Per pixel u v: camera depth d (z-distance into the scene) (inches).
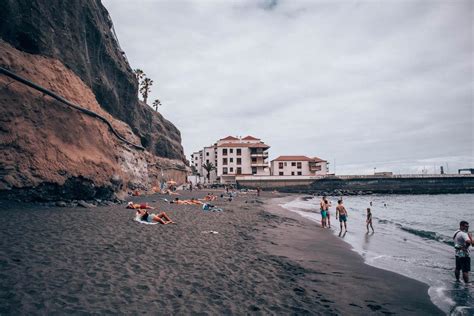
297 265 362.3
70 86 961.5
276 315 214.4
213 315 203.2
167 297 223.5
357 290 295.7
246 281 280.8
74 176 753.0
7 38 844.6
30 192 656.4
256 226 653.9
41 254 291.7
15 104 689.6
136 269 276.7
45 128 751.1
